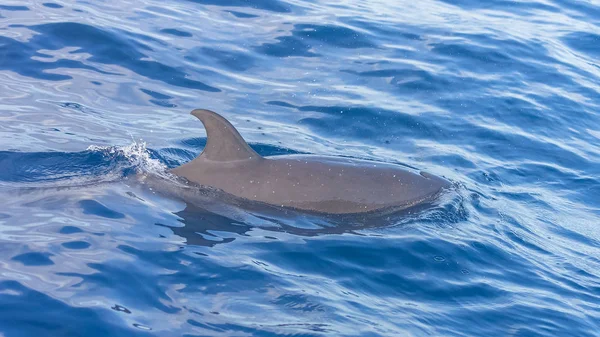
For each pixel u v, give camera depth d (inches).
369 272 362.9
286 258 364.5
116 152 467.2
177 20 730.8
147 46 657.0
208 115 425.1
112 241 356.2
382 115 596.4
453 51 737.6
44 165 438.6
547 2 944.3
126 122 531.5
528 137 591.5
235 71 651.5
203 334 293.6
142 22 709.3
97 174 432.5
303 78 652.1
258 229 390.6
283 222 401.4
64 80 581.9
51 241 349.4
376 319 322.0
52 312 295.1
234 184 420.2
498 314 343.3
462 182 496.1
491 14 879.7
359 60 698.8
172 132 526.6
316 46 717.9
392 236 398.9
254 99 604.7
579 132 613.9
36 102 538.0
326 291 339.0
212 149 429.1
